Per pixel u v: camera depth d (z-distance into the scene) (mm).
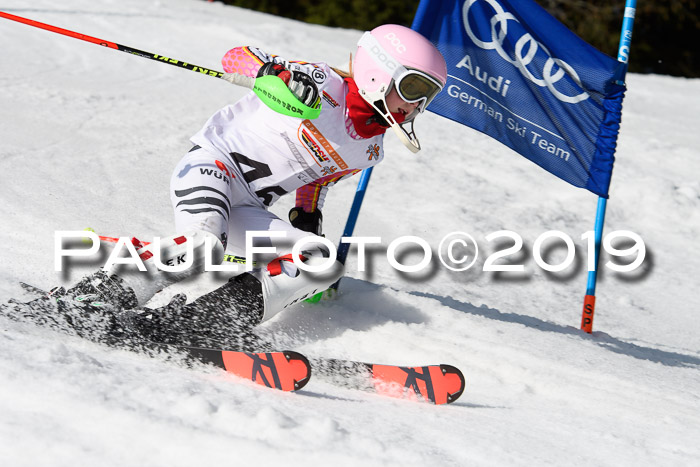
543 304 11852
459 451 5234
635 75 35750
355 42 33344
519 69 9852
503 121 9867
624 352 9008
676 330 11781
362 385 6633
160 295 8227
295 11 61500
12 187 11219
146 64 23172
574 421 6555
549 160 10000
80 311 6492
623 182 18750
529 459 5293
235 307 7117
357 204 9211
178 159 15047
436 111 9836
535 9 9805
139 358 6199
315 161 7766
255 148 7695
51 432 4473
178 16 30766
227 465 4445
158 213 11688
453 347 7871
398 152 18922
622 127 24984
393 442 5094
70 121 16062
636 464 5566
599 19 58750
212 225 7055
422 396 6527
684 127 26328
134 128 16484
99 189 12180
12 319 6285
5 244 8984
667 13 58438
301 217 8461
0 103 16312
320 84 7480
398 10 59531
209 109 19312
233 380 6039
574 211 17266
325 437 4879
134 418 4699
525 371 7551
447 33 9766
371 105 7488
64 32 7371
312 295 7656
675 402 7293
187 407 4965
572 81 9930
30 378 4984
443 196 16547
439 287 11508
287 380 6000
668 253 15984
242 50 7445
